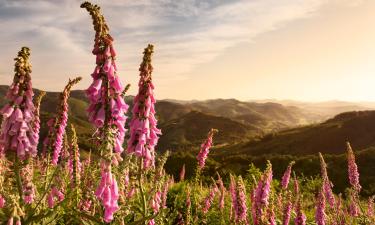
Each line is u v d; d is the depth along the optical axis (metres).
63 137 7.13
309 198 16.56
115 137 4.95
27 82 5.35
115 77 4.98
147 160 6.41
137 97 5.84
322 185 8.88
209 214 11.53
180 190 12.92
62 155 7.03
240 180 8.10
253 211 7.66
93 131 5.15
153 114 6.02
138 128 5.73
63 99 7.09
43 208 6.05
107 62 4.88
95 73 4.96
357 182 11.02
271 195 7.88
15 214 4.26
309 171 54.31
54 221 5.07
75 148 6.92
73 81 7.16
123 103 5.00
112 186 4.92
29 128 5.40
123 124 5.03
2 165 6.04
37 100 6.87
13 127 5.18
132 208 6.43
